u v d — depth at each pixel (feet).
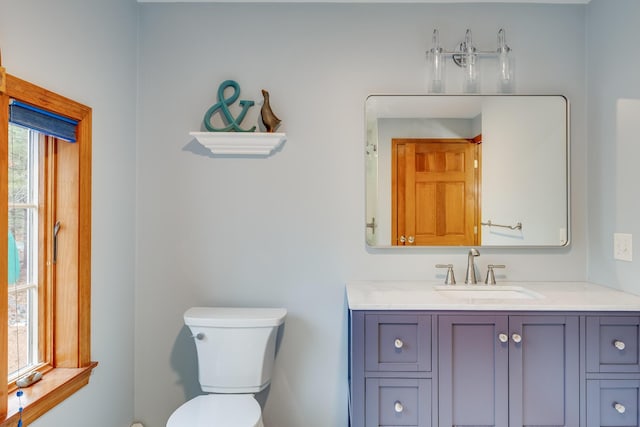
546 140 6.91
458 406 5.34
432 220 6.89
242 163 7.00
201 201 7.00
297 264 6.99
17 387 4.77
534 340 5.35
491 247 6.93
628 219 6.01
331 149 6.97
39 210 5.32
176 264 7.01
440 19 6.97
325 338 6.97
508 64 6.80
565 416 5.32
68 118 5.18
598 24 6.62
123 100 6.55
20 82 4.26
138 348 7.03
